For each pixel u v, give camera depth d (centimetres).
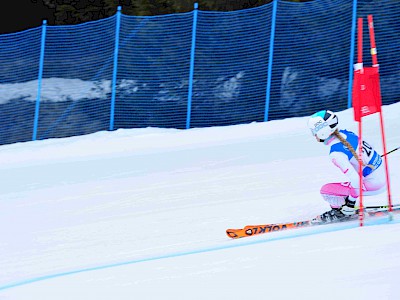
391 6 4109
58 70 4403
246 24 4241
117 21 4309
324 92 4178
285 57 4216
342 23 4141
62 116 4375
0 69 4450
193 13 4272
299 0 4831
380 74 4153
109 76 4338
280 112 4225
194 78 4291
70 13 5525
